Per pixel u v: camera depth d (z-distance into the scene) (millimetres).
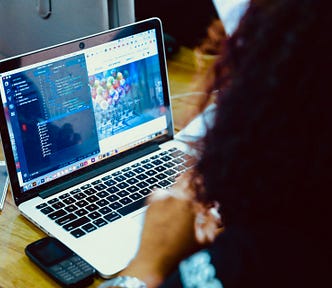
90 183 1342
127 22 1581
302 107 585
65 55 1308
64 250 1169
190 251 867
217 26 1622
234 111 620
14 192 1275
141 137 1447
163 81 1469
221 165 638
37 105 1282
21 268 1163
